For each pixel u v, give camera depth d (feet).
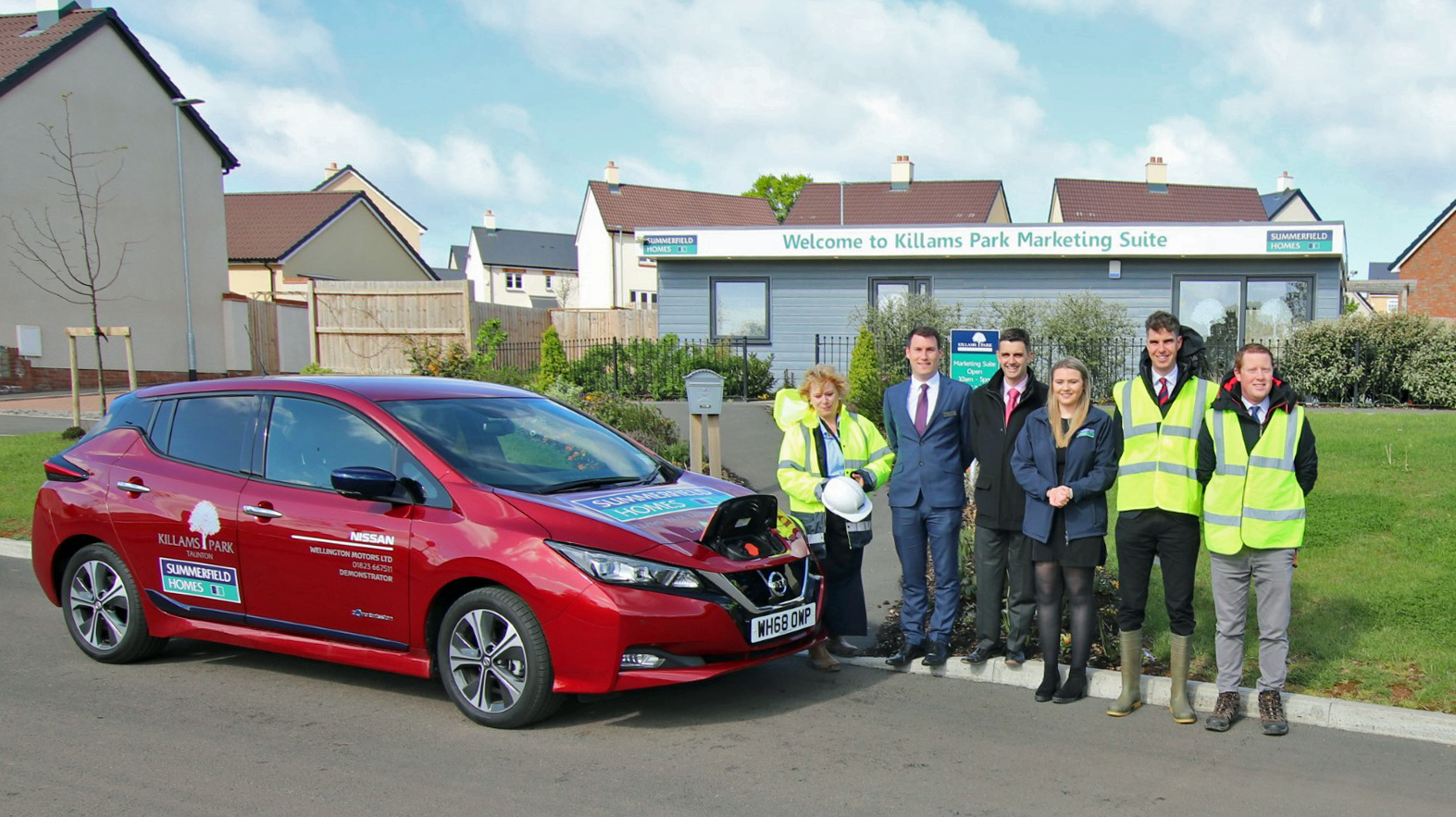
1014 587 19.01
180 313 94.22
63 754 15.53
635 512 17.21
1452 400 52.65
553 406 21.20
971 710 17.69
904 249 63.72
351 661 17.80
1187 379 16.89
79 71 83.61
